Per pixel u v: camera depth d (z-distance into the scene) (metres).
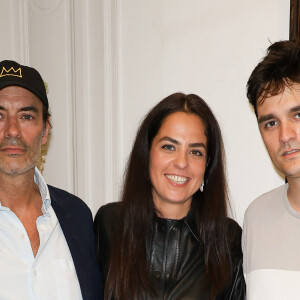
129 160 2.15
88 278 1.97
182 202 2.04
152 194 2.11
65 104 3.35
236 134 2.71
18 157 1.84
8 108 1.85
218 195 2.10
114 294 2.01
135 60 3.02
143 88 3.00
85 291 1.94
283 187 1.93
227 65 2.71
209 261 2.03
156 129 2.03
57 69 3.37
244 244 1.99
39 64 3.45
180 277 2.00
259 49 2.60
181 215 2.09
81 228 2.07
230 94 2.71
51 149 3.43
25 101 1.87
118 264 2.03
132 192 2.10
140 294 1.97
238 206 2.73
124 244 2.05
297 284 1.74
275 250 1.82
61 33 3.33
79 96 3.26
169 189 2.01
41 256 1.89
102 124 3.18
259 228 1.90
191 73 2.83
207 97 2.79
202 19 2.77
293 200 1.82
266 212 1.91
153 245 2.06
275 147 1.75
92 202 3.28
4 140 1.83
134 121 3.05
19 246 1.86
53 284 1.88
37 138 1.91
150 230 2.08
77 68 3.25
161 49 2.92
